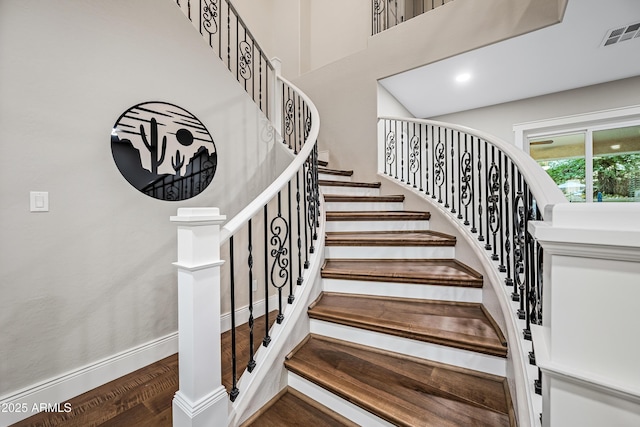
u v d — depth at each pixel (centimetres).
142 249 193
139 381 177
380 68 344
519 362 108
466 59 288
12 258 144
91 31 170
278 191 150
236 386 131
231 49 373
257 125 279
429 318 159
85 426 140
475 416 109
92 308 171
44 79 152
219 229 116
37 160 151
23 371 147
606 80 312
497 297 148
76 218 164
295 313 163
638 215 46
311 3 469
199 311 107
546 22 230
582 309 52
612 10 210
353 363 146
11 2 142
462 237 212
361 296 195
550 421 56
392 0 423
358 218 261
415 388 126
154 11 200
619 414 49
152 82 198
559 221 53
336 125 392
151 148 197
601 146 328
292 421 129
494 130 385
